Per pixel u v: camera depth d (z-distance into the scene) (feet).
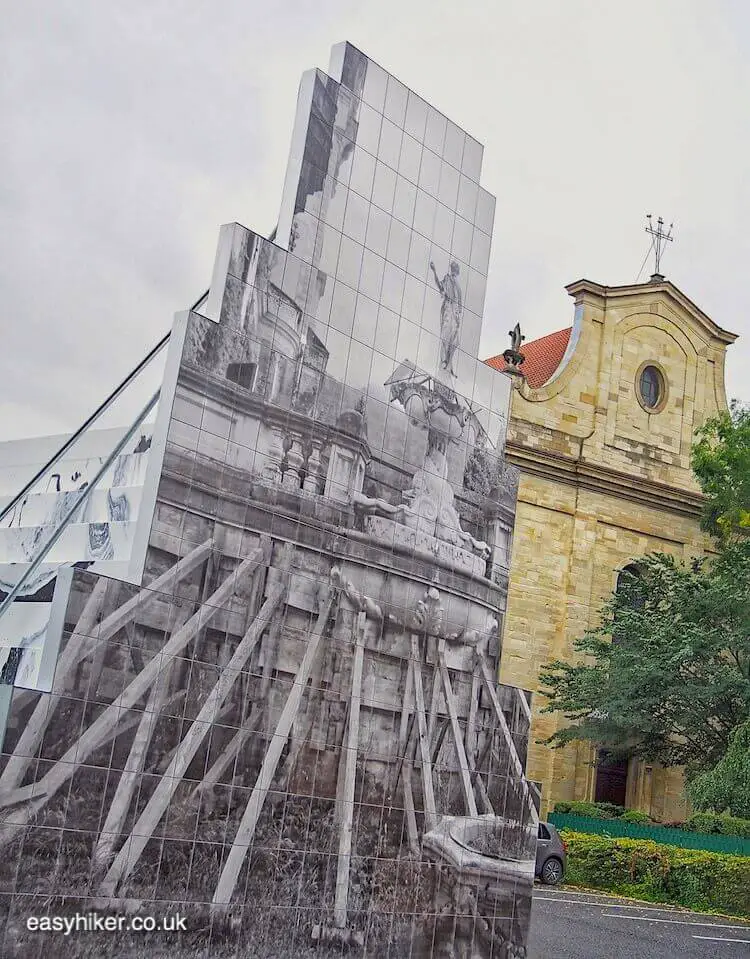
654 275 167.12
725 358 170.81
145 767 50.21
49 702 46.80
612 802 153.07
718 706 139.23
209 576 53.98
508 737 69.87
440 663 65.98
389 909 61.16
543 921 88.48
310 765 57.77
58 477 73.72
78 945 47.06
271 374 57.88
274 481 57.57
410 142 67.10
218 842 52.90
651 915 99.55
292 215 59.98
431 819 64.03
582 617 150.20
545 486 152.05
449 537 67.72
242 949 53.57
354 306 62.80
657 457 161.27
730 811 132.57
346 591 60.80
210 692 53.36
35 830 45.98
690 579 141.08
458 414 69.26
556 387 155.94
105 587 49.37
